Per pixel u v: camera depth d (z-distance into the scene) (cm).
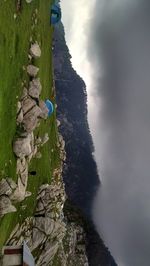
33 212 7100
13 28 5062
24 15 5756
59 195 9225
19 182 5484
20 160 5509
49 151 8825
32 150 6284
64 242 13088
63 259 10800
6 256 4947
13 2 5034
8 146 5038
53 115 9700
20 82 5541
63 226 8575
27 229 6625
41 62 7512
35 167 7144
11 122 5112
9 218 5441
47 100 8050
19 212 6069
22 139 5322
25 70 5853
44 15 7838
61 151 10994
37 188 7331
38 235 7044
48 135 8625
